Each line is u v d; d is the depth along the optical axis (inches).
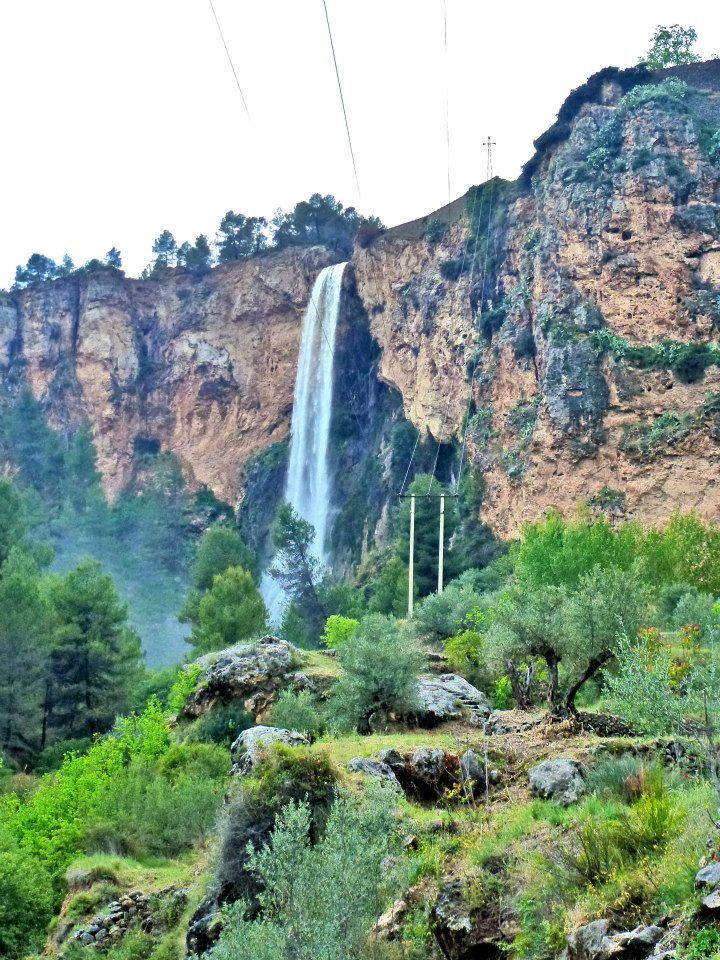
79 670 1775.3
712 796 460.8
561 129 3208.7
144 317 5039.4
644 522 2357.3
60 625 1812.3
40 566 2536.9
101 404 4881.9
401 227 3875.5
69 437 4923.7
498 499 2709.2
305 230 5059.1
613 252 2748.5
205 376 4603.8
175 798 916.0
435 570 2583.7
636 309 2655.0
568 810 549.6
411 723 979.9
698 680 548.1
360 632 1147.3
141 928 711.7
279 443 4306.1
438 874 490.3
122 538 4320.9
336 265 4274.1
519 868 473.4
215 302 4726.9
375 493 3435.0
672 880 387.5
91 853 870.4
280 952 428.1
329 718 1032.2
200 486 4471.0
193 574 2930.6
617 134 2972.4
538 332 2819.9
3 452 4761.3
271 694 1207.6
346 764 681.0
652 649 774.5
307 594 2482.8
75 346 5073.8
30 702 1688.0
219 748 1073.5
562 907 421.7
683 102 2957.7
